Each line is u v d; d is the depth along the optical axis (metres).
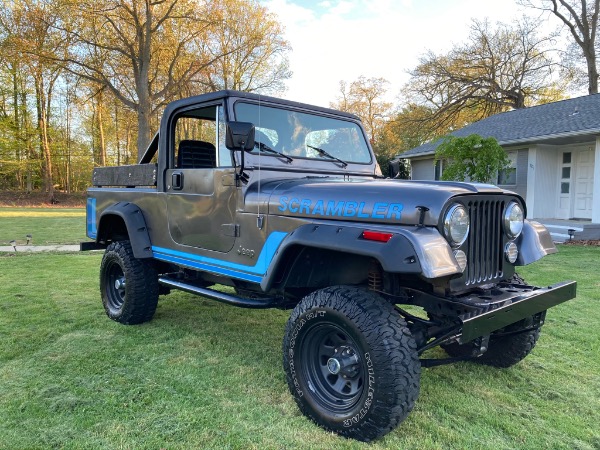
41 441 2.31
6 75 29.44
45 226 14.56
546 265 7.22
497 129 14.79
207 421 2.53
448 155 11.41
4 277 6.45
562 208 12.89
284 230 2.79
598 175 10.78
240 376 3.14
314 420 2.52
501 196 2.72
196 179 3.42
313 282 2.89
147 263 4.14
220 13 23.44
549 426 2.53
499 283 2.84
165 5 22.72
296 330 2.59
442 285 2.50
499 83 28.27
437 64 27.44
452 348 3.52
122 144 39.72
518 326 3.01
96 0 20.27
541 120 13.68
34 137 30.61
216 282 3.60
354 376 2.42
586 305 4.93
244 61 27.80
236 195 3.09
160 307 4.91
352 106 43.00
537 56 27.20
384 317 2.31
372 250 2.23
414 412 2.67
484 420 2.59
